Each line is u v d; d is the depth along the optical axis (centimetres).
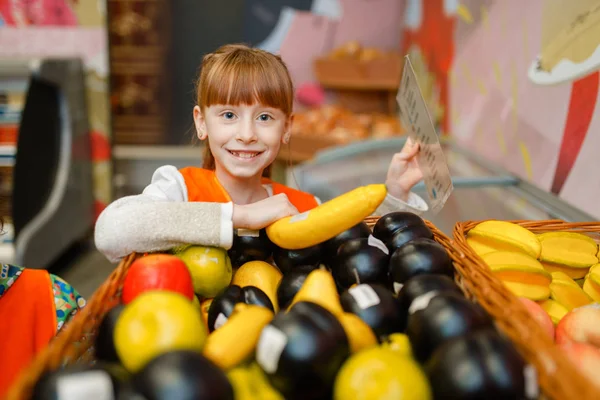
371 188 85
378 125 330
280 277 94
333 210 85
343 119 346
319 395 61
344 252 86
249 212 92
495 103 202
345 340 63
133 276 78
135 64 380
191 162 391
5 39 329
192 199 113
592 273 98
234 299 79
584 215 139
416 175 125
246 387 61
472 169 208
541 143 164
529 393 55
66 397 53
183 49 395
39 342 104
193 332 64
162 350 61
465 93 238
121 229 87
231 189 118
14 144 246
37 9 325
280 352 60
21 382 55
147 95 387
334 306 74
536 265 94
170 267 78
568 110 149
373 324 71
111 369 58
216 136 107
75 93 311
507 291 71
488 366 55
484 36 214
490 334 59
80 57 328
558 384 55
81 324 67
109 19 368
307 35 411
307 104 411
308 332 60
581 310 84
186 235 88
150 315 64
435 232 98
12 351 99
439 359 57
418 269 79
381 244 88
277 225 91
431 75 300
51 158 287
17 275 106
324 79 379
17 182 244
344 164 225
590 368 69
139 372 56
